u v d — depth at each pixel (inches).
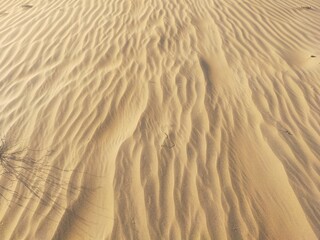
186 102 167.2
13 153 141.3
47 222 118.4
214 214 120.7
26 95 169.6
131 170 134.4
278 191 128.5
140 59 198.1
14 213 120.9
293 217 120.3
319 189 129.0
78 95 169.6
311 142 148.3
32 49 206.5
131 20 241.6
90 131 150.4
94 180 131.6
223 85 180.7
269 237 115.0
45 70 188.1
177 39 220.1
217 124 155.8
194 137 148.7
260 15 258.1
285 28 241.8
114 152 141.2
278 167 136.9
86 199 125.6
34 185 130.0
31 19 244.1
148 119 156.8
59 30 227.8
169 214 120.6
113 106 163.3
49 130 151.0
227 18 250.8
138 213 120.9
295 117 161.6
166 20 242.7
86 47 208.7
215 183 130.6
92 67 190.5
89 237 114.7
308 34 235.6
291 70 195.0
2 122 154.3
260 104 168.6
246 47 216.5
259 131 152.9
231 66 197.2
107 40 216.1
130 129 151.6
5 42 214.8
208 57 204.1
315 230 116.5
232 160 139.6
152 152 141.2
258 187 129.9
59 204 123.9
